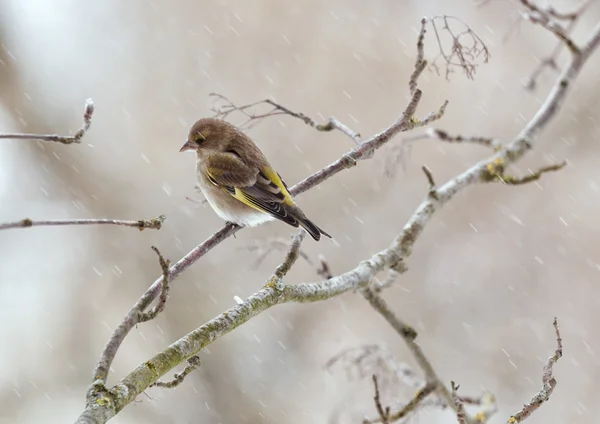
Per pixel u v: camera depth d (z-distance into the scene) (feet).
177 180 53.57
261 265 51.93
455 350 50.26
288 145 53.11
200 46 55.72
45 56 56.34
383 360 27.73
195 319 50.93
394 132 22.52
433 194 25.94
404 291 52.49
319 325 52.54
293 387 50.08
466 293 51.70
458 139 28.25
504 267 51.83
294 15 55.88
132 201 53.36
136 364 50.90
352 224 52.44
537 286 51.01
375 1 55.88
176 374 16.22
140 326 51.70
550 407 47.67
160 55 55.88
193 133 28.45
